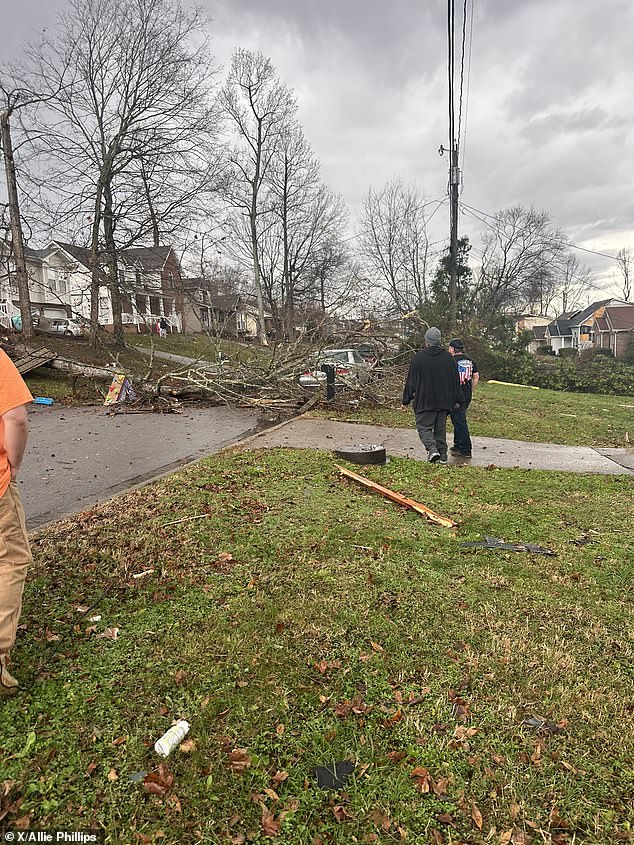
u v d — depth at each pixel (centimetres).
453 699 268
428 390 752
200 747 233
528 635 329
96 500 575
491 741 243
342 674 284
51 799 206
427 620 341
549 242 3778
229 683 274
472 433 1088
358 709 259
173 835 195
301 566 408
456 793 216
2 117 2011
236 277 4506
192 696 263
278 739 239
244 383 1366
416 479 682
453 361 764
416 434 1008
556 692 277
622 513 573
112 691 264
